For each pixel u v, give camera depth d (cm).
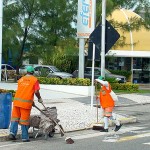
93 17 2480
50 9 3497
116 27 3678
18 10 3494
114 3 3625
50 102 2175
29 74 1134
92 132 1320
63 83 2809
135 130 1385
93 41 1611
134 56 4509
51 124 1158
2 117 1238
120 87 3195
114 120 1305
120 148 1056
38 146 1066
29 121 1148
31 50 3534
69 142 1109
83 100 2336
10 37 3338
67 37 3506
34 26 3512
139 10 3778
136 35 4534
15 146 1062
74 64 4166
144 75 4747
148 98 2652
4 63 3869
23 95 1116
